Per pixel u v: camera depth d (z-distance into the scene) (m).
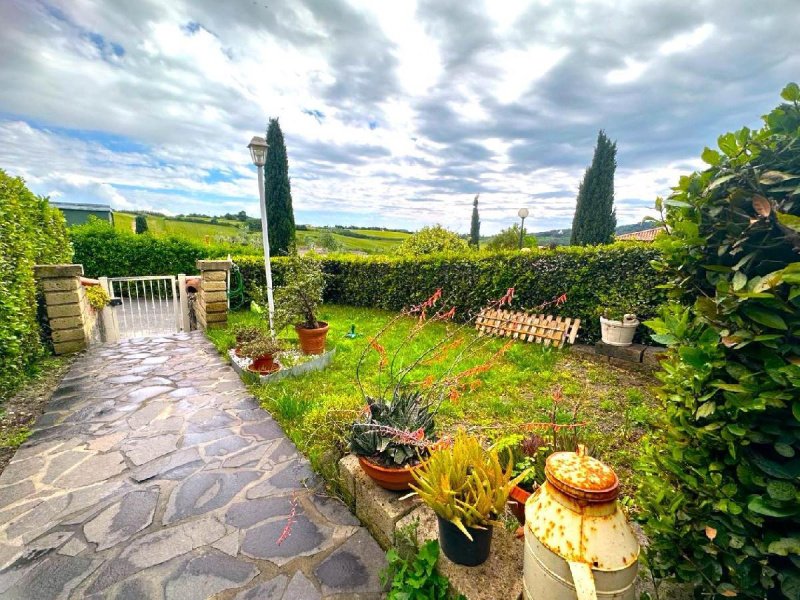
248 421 3.21
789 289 0.93
